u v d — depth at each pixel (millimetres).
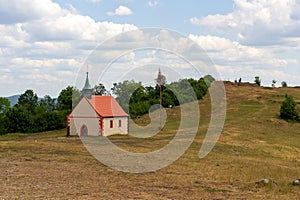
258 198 16953
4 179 19672
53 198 15883
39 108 88000
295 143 49375
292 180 21047
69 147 35000
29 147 34312
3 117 69000
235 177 21734
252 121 64438
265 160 32625
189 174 22547
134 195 16844
